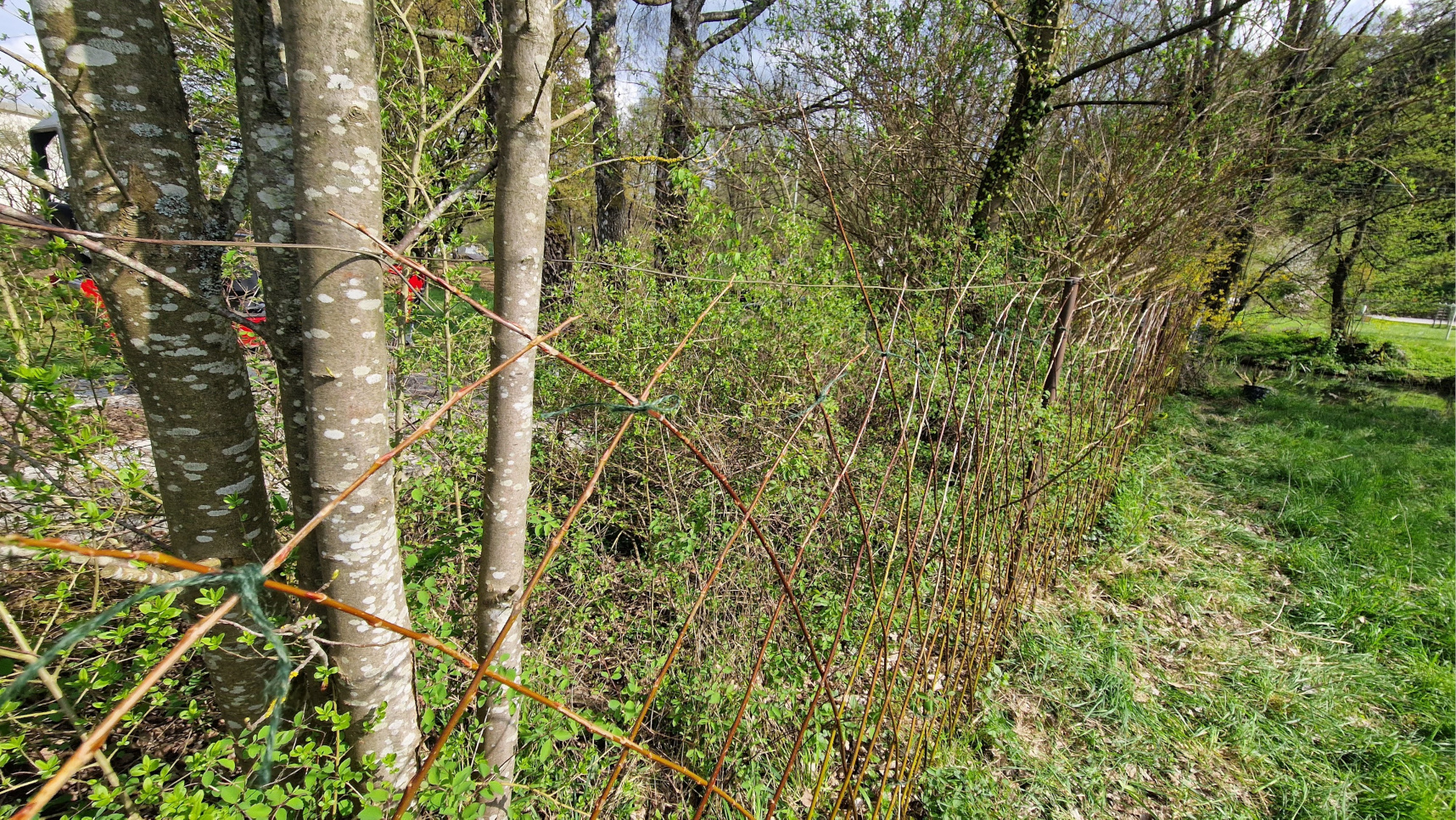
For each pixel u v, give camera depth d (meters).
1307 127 9.55
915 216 6.53
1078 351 4.03
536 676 2.18
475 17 3.53
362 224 1.27
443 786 1.53
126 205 1.27
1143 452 6.18
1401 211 10.66
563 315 3.79
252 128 1.36
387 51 2.92
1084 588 4.01
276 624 1.59
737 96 6.84
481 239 4.12
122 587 2.03
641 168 6.61
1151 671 3.40
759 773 2.40
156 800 1.34
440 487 2.44
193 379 1.40
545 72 1.39
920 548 3.36
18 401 1.60
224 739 1.41
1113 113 6.87
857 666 1.79
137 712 1.56
